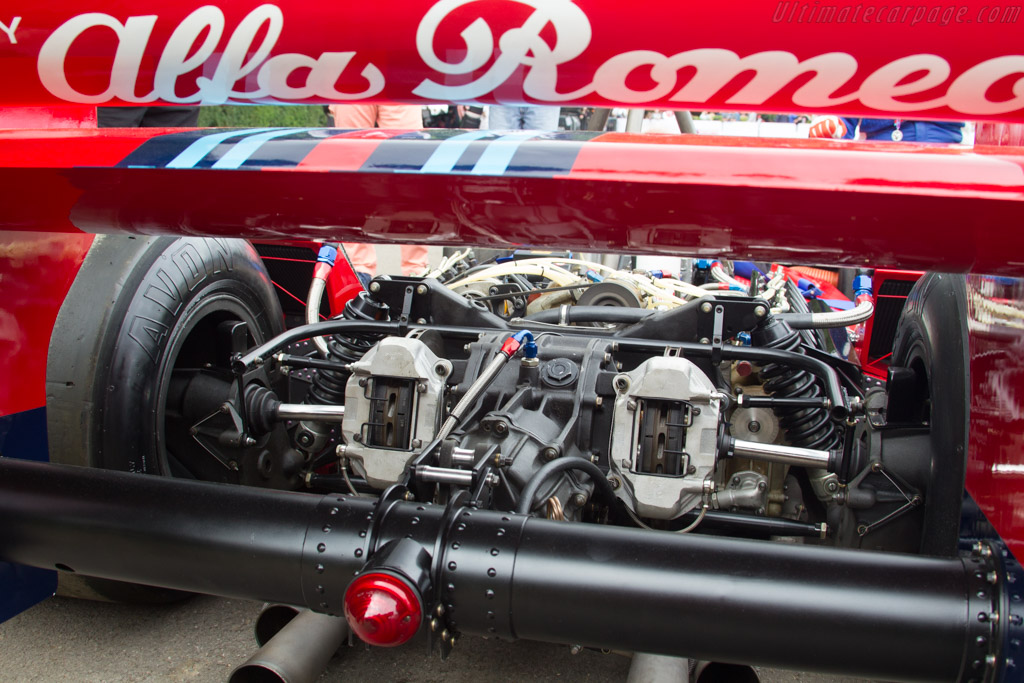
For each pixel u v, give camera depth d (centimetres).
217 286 265
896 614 150
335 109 661
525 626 160
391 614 146
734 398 260
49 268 219
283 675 195
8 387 208
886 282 367
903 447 232
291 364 290
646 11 109
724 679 208
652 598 154
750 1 105
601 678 243
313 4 119
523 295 345
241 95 132
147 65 129
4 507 186
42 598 222
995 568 155
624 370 279
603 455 240
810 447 273
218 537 173
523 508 190
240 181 140
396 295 299
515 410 232
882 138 480
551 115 581
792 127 540
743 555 158
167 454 255
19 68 135
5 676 231
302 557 167
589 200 131
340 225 165
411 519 168
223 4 122
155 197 154
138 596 250
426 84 124
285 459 286
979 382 181
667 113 547
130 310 229
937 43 102
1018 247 127
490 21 115
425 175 128
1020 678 140
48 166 141
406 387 235
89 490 186
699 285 443
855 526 231
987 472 170
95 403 220
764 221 133
